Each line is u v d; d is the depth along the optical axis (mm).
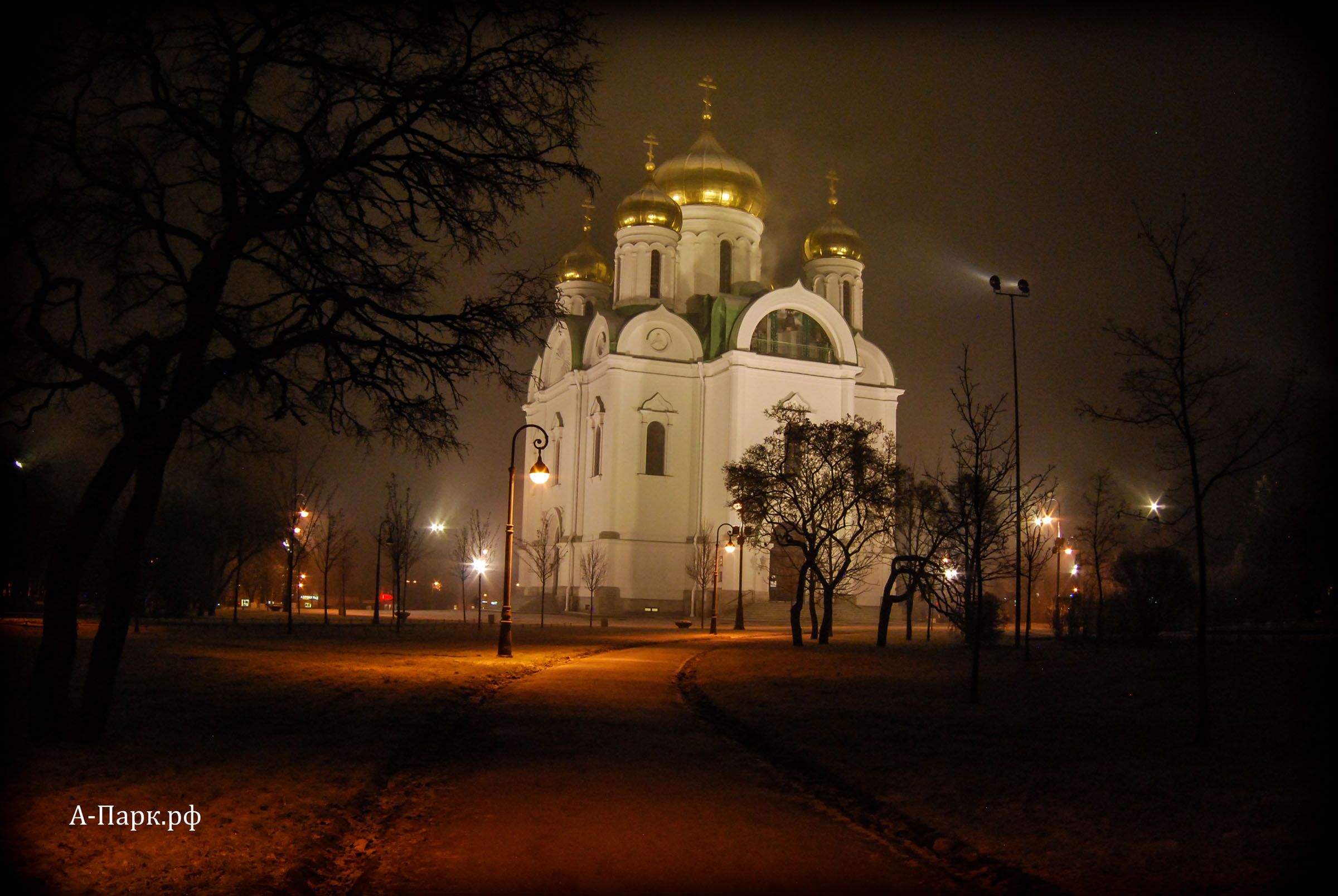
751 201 81125
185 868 8109
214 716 15898
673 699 21219
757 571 67625
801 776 12938
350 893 7980
